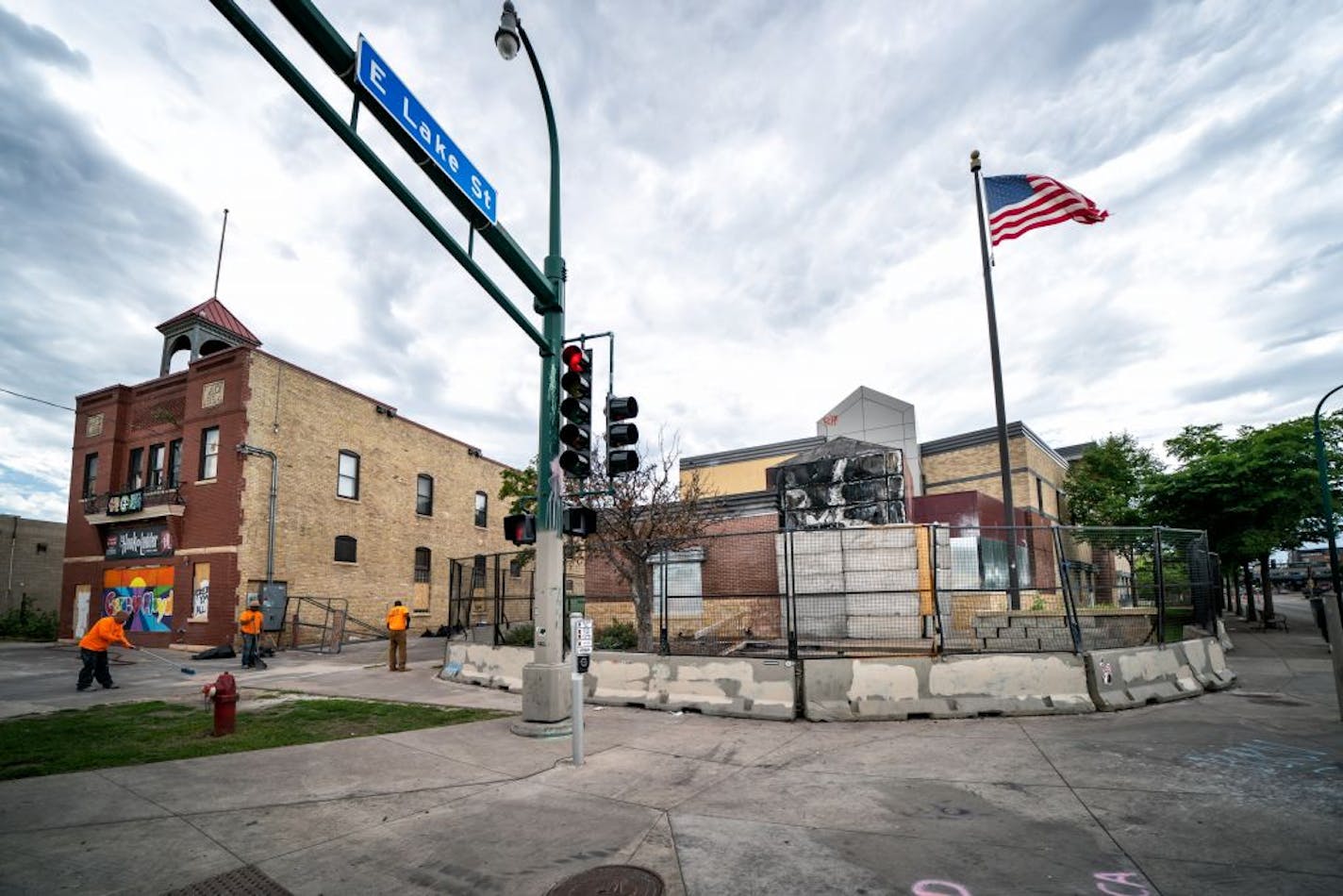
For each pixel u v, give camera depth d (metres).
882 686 9.40
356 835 5.19
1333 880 4.06
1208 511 24.80
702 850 4.83
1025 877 4.25
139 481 25.02
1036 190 16.33
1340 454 23.48
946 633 13.54
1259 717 8.57
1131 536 12.49
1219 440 27.94
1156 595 11.19
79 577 25.39
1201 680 10.73
